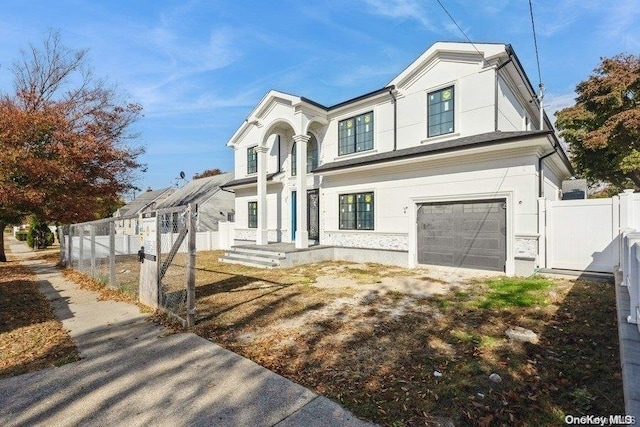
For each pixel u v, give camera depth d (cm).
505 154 916
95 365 386
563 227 873
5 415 287
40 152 1368
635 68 1496
